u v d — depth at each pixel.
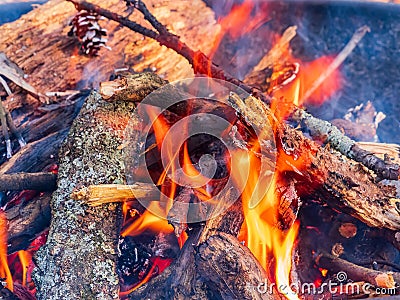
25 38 1.05
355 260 0.79
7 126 0.91
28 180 0.79
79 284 0.70
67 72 1.02
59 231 0.73
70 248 0.72
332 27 1.26
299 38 1.25
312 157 0.73
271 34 1.23
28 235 0.80
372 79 1.20
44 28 1.07
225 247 0.70
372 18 1.25
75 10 1.11
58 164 0.80
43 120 0.93
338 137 0.79
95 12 1.00
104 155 0.75
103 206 0.73
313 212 0.80
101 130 0.76
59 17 1.10
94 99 0.78
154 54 1.07
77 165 0.75
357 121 1.11
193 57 0.91
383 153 0.87
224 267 0.69
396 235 0.75
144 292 0.73
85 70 1.02
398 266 0.79
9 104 0.95
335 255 0.79
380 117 1.13
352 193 0.74
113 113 0.77
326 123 0.80
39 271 0.72
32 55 1.02
